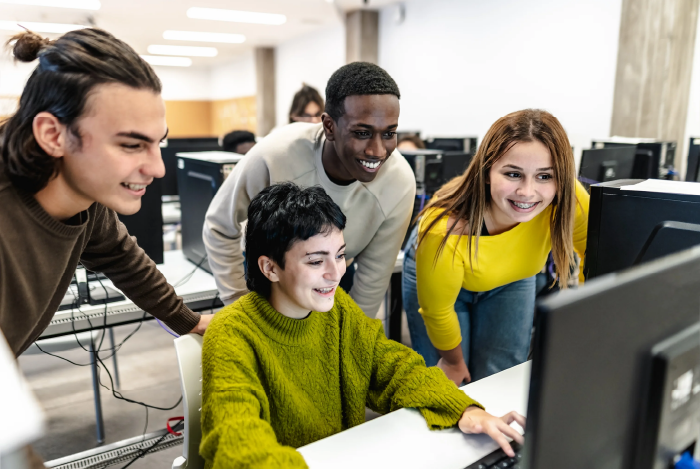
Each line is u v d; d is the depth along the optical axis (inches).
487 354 59.9
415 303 62.7
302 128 52.4
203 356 35.4
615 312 19.1
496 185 43.4
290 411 36.7
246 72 394.6
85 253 41.2
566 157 42.2
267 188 38.2
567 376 18.3
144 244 72.7
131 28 282.8
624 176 103.7
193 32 299.1
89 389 94.4
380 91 42.1
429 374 38.3
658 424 21.7
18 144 26.7
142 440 71.1
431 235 48.6
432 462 31.8
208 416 32.2
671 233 36.5
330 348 39.9
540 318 17.5
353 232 53.7
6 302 29.5
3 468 13.6
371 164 44.8
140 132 27.4
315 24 280.8
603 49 153.2
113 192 28.6
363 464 31.4
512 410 37.9
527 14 175.5
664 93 140.0
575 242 52.6
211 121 476.1
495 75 191.5
